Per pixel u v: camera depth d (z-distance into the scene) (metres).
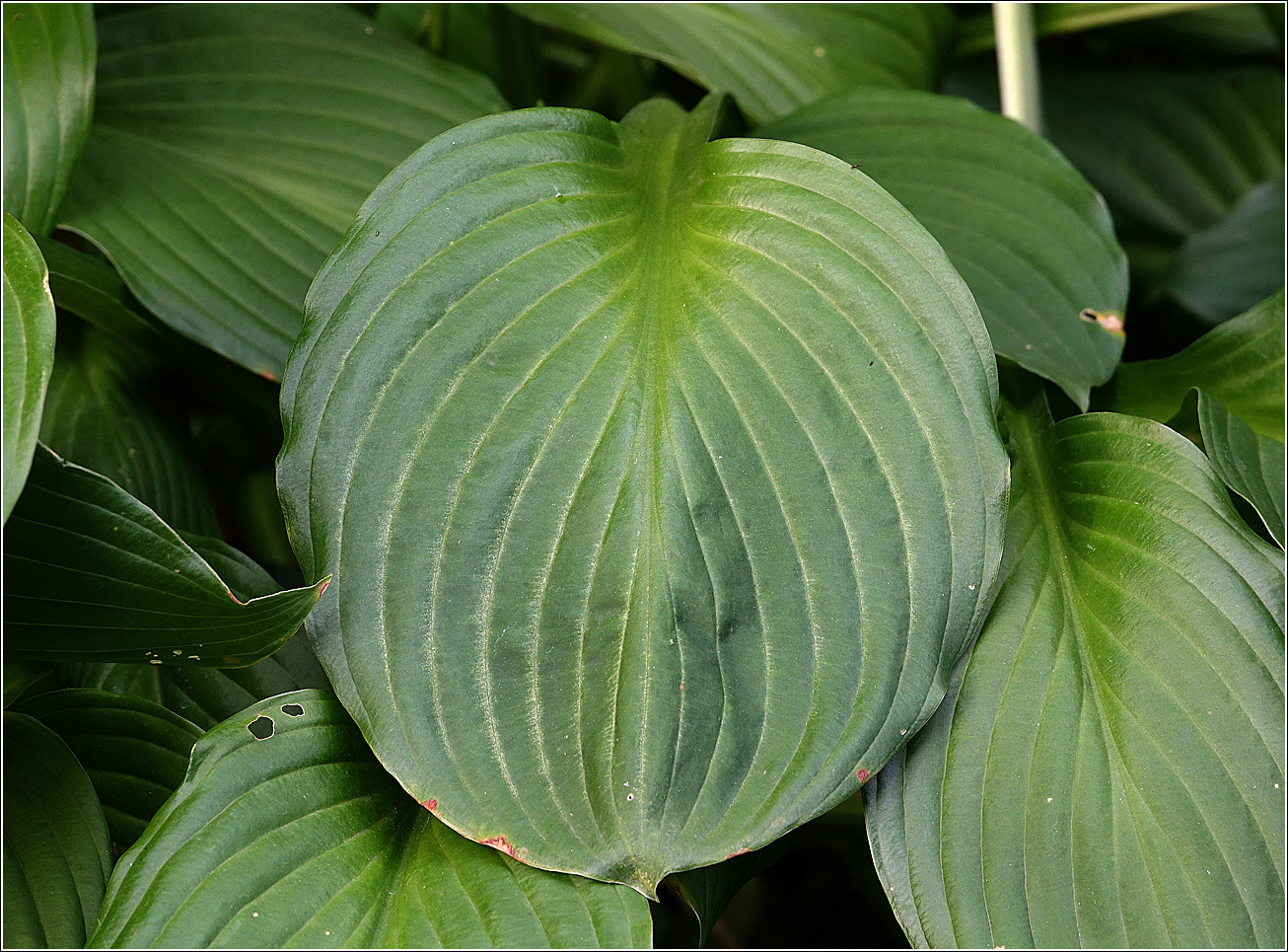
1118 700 0.94
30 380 0.87
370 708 0.91
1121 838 0.93
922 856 0.93
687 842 0.90
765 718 0.91
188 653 0.92
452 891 0.90
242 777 0.91
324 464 0.92
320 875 0.90
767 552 0.92
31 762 0.92
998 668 0.95
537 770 0.91
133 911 0.88
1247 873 0.92
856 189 0.94
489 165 0.95
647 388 0.93
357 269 0.93
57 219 1.03
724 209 0.96
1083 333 1.02
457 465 0.92
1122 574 0.96
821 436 0.92
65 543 0.88
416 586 0.91
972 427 0.92
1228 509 0.95
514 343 0.93
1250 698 0.94
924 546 0.92
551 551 0.92
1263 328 1.03
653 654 0.91
